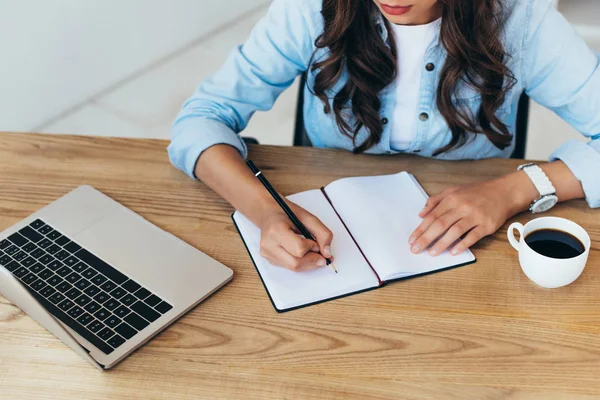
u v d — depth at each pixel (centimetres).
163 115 298
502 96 150
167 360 111
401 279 124
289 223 127
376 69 146
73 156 151
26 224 134
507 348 112
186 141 144
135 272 124
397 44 146
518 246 124
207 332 115
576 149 142
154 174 147
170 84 311
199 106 156
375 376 108
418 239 128
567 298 120
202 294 120
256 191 136
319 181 144
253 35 159
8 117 298
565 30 145
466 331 115
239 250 130
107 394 107
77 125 295
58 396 106
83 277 123
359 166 148
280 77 161
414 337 114
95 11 341
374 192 138
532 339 113
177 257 127
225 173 140
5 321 117
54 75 315
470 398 105
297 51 156
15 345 113
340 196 138
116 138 156
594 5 319
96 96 307
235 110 158
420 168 147
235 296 121
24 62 320
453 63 144
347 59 148
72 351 112
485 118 154
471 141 160
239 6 345
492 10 137
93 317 116
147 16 340
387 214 134
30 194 142
